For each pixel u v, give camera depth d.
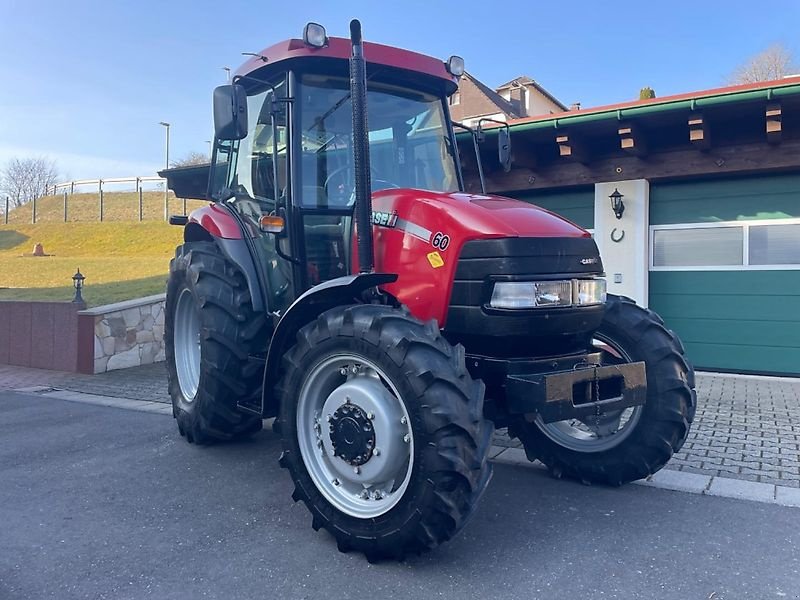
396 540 2.93
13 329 9.84
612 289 8.12
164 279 13.77
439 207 3.43
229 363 4.52
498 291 3.19
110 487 4.16
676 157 7.64
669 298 8.02
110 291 12.38
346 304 3.58
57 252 23.23
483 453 2.87
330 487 3.23
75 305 9.12
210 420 4.72
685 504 3.77
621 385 3.51
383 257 3.58
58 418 6.24
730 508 3.70
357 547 3.06
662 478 4.20
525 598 2.70
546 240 3.34
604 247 8.15
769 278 7.50
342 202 4.02
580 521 3.53
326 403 3.26
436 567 2.99
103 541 3.33
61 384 8.17
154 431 5.63
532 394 3.15
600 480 4.09
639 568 2.96
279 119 4.07
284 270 4.20
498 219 3.31
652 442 3.89
